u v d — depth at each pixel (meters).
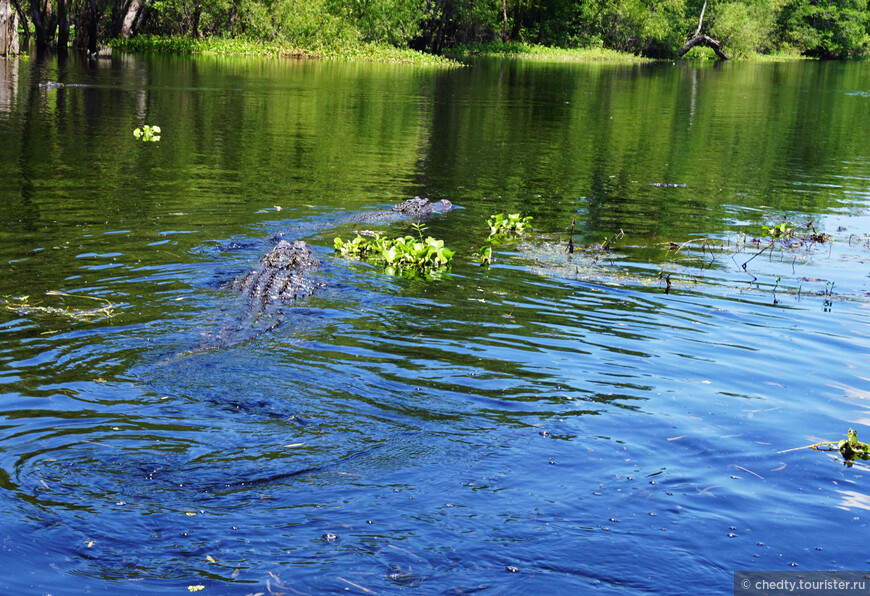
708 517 4.79
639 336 7.83
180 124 21.42
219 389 6.26
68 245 10.15
